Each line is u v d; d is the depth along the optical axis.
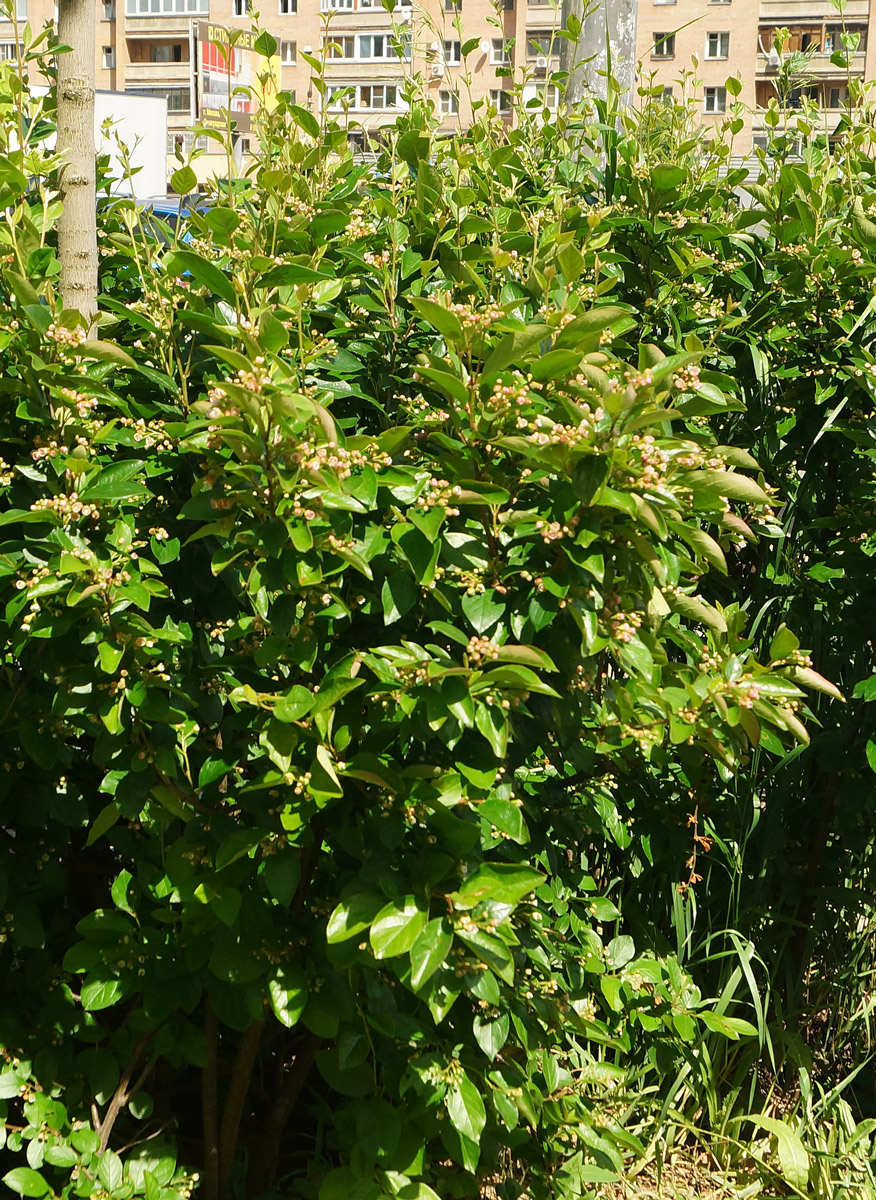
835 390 3.30
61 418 2.21
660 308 3.36
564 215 3.16
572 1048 2.99
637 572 2.09
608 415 1.92
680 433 2.67
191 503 1.96
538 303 2.63
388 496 2.05
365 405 2.75
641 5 42.75
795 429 3.45
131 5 51.75
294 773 1.93
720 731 2.19
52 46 2.69
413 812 1.90
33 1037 2.28
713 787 3.28
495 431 2.06
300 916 2.22
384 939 1.80
